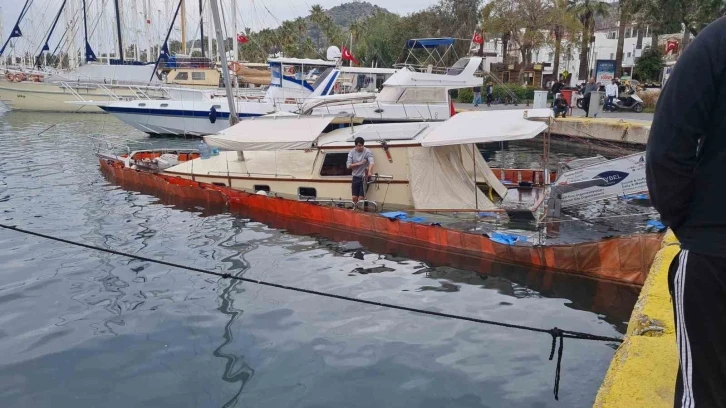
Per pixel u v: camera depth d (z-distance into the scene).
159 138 28.11
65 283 8.72
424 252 10.20
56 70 44.16
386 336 6.85
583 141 23.73
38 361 6.33
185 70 35.53
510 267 9.35
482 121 12.11
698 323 2.17
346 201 13.17
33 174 17.83
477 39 30.39
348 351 6.46
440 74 23.11
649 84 43.53
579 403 5.38
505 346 6.57
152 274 9.11
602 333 6.96
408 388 5.67
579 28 45.62
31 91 39.12
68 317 7.49
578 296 8.14
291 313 7.55
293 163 13.94
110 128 32.09
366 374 5.96
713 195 2.10
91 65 36.72
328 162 13.43
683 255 2.20
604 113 28.53
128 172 15.98
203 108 27.12
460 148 12.85
